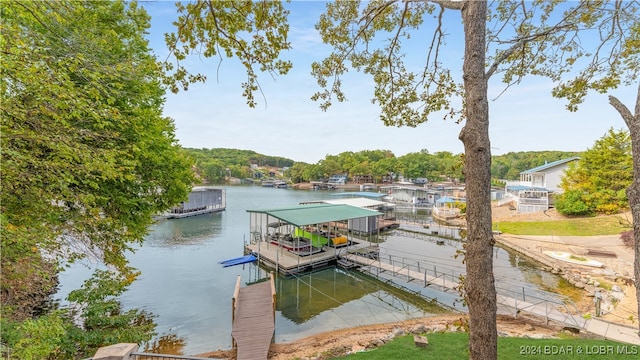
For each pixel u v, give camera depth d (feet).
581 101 16.34
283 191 262.67
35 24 16.87
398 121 19.65
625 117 9.29
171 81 13.30
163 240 82.33
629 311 35.70
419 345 24.90
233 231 94.17
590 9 12.94
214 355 29.99
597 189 84.38
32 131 16.93
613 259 54.95
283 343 32.22
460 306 41.57
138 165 32.42
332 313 40.32
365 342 30.40
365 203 100.89
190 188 46.16
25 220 18.67
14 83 16.48
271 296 39.17
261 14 11.81
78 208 23.08
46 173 17.94
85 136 21.39
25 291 21.03
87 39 19.26
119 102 29.30
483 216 10.07
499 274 53.06
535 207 102.47
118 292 32.27
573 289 45.44
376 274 54.19
